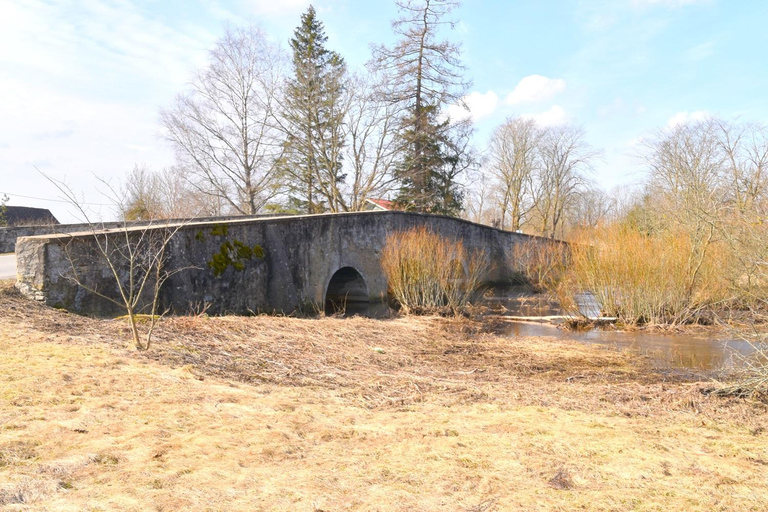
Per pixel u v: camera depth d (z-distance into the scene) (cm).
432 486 354
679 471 400
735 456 441
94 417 442
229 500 320
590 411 574
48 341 679
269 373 700
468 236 2420
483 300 2028
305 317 1452
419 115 2900
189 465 363
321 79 2897
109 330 781
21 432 400
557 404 600
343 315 1536
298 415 496
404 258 1633
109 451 376
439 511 320
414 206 2989
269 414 490
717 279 1342
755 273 967
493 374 842
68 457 362
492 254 2594
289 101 2923
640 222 1995
